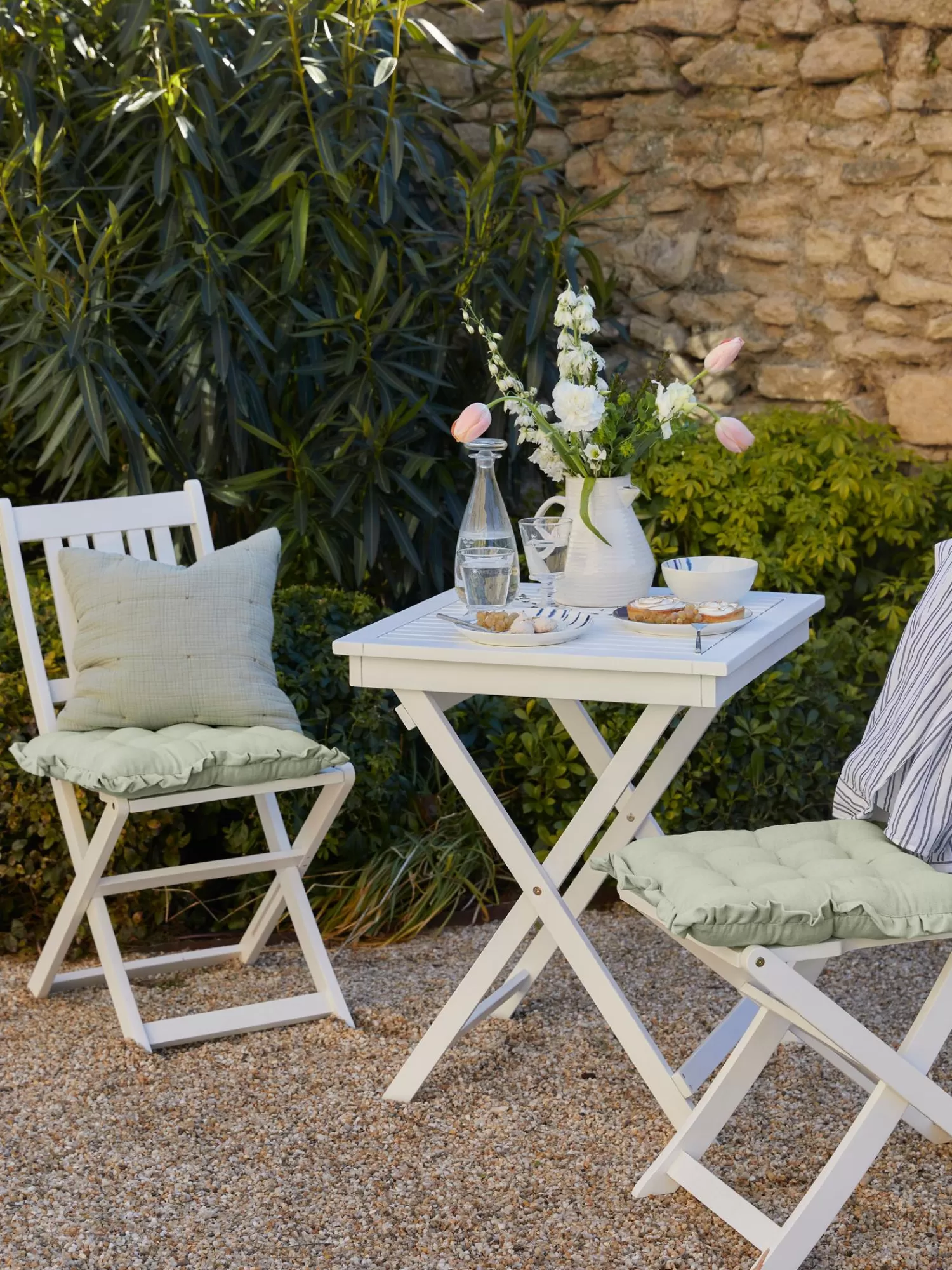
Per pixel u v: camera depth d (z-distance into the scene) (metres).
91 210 3.86
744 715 3.29
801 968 2.24
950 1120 1.86
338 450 3.67
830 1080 2.40
